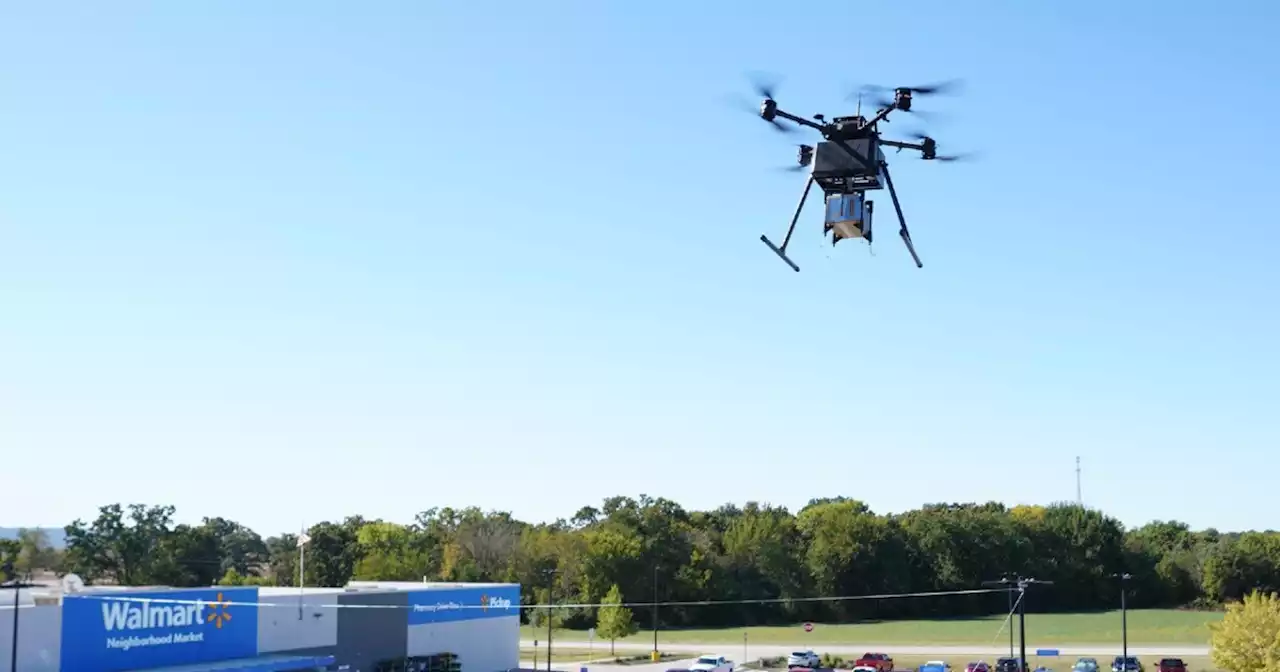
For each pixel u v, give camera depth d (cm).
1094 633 12156
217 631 5428
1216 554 15350
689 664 9112
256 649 5650
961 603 15312
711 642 11694
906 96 2064
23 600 4641
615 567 14125
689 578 14538
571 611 13588
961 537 15400
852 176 2170
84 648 4781
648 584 14438
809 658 8925
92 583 12962
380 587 7094
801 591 14900
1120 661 8194
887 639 11888
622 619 10294
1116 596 15775
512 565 14400
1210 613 14588
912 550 15400
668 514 17525
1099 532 15762
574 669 8569
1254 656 6925
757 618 14850
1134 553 15925
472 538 14738
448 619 7050
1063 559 15675
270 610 5759
